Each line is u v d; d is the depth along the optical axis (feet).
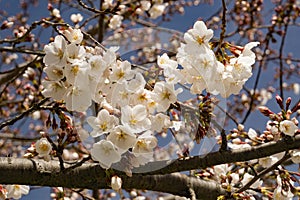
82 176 3.86
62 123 3.74
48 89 3.34
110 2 5.63
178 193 4.11
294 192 4.07
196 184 4.14
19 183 3.85
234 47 3.52
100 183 3.88
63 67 3.31
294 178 4.10
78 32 3.43
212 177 4.38
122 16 5.80
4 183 3.84
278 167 4.16
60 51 3.30
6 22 4.68
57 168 3.87
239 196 4.08
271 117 3.98
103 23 5.98
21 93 6.79
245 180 4.30
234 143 4.11
